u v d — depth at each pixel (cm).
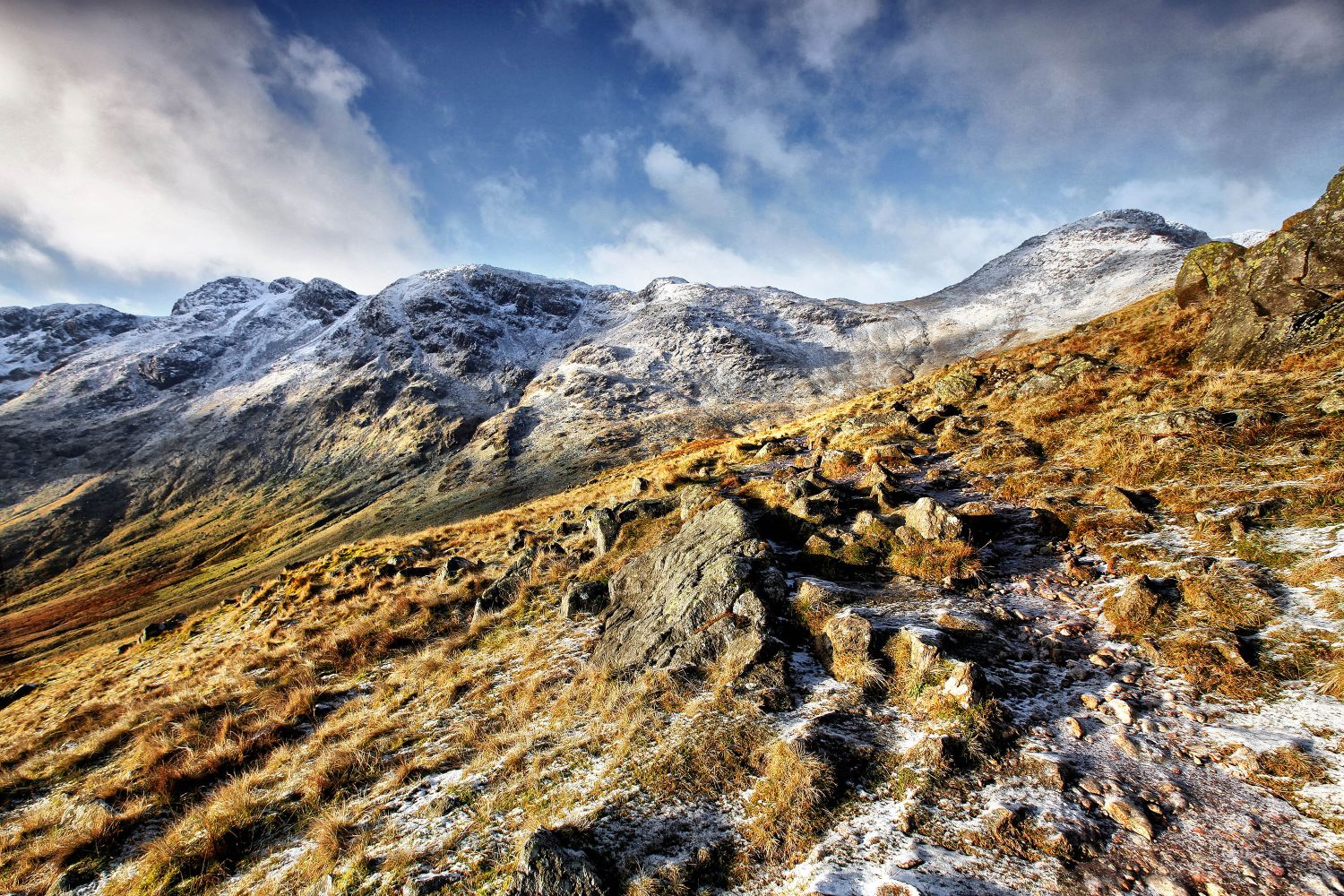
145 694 1460
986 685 651
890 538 1088
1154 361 1808
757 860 512
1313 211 1559
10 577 13075
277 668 1368
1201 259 2177
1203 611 723
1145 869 441
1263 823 462
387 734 925
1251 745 530
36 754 1227
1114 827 482
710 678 804
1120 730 588
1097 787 523
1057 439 1479
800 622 877
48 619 9262
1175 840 459
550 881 500
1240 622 688
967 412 2089
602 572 1404
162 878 678
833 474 1711
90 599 10281
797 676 769
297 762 897
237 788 827
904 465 1611
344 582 2081
